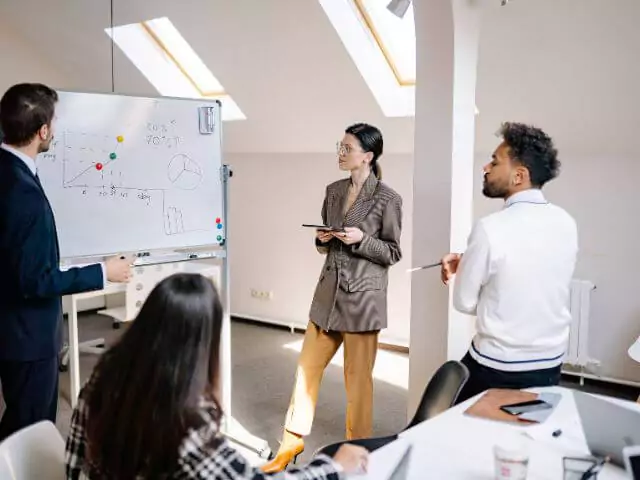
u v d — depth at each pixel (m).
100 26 4.46
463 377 1.90
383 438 1.78
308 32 3.65
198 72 4.82
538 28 3.02
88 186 2.85
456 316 2.83
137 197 2.97
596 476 1.40
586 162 3.73
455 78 2.66
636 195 3.62
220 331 1.21
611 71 3.10
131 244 2.97
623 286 3.73
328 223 2.94
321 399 3.73
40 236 2.14
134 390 1.13
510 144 2.00
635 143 3.51
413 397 2.95
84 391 1.28
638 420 1.46
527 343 2.02
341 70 3.86
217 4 3.73
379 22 3.72
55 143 2.76
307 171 4.99
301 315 5.21
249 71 4.22
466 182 2.81
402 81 4.04
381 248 2.77
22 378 2.27
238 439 3.17
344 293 2.83
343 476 1.35
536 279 1.98
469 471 1.45
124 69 4.77
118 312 4.19
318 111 4.34
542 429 1.66
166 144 3.02
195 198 3.12
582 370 3.87
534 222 1.98
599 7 2.80
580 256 3.82
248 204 5.37
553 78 3.28
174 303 1.15
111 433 1.14
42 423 1.57
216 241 3.21
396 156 4.48
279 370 4.25
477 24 2.74
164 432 1.11
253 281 5.45
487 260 1.99
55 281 2.16
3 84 5.01
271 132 4.82
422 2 2.66
